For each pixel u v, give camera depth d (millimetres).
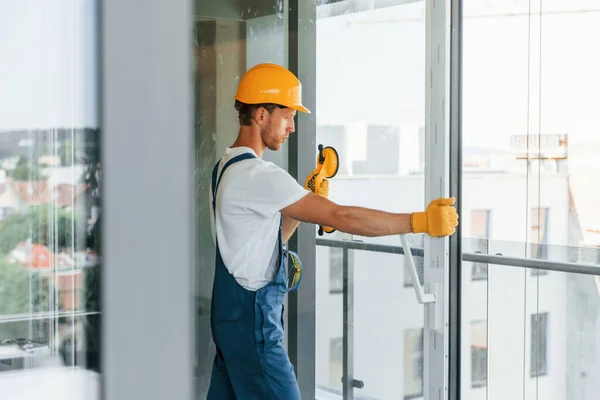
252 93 2230
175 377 781
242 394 2203
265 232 2139
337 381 2578
